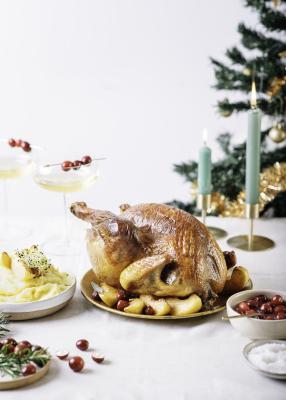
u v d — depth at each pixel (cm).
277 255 171
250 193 175
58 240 181
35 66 258
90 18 253
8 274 144
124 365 127
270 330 131
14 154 186
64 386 121
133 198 270
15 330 137
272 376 121
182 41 252
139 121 261
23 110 262
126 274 140
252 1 205
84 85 259
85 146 265
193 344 133
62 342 134
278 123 211
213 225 191
